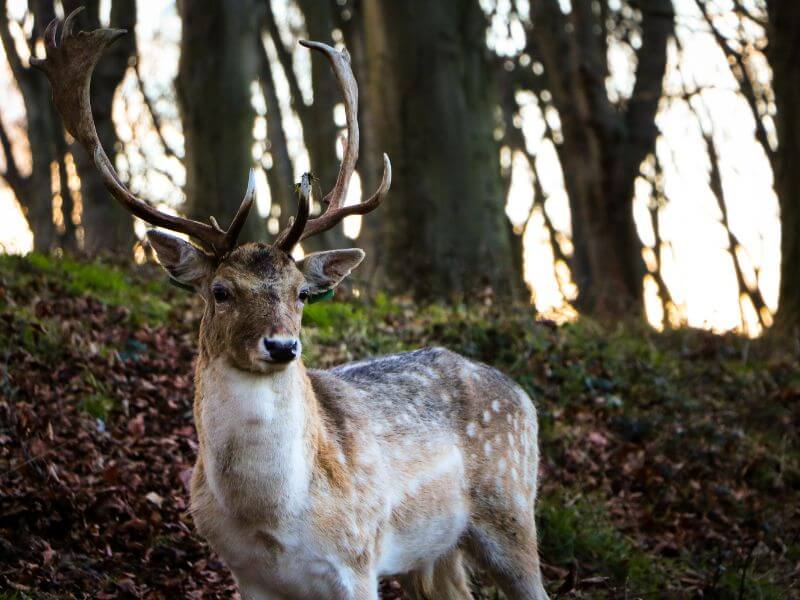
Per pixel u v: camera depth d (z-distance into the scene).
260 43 26.33
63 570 5.76
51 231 23.70
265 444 4.61
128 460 6.87
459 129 14.48
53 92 5.16
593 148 18.39
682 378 10.41
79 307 9.15
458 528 5.59
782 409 9.89
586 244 26.98
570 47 18.50
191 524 6.41
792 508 8.24
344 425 5.06
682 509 7.89
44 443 6.64
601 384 9.41
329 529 4.79
